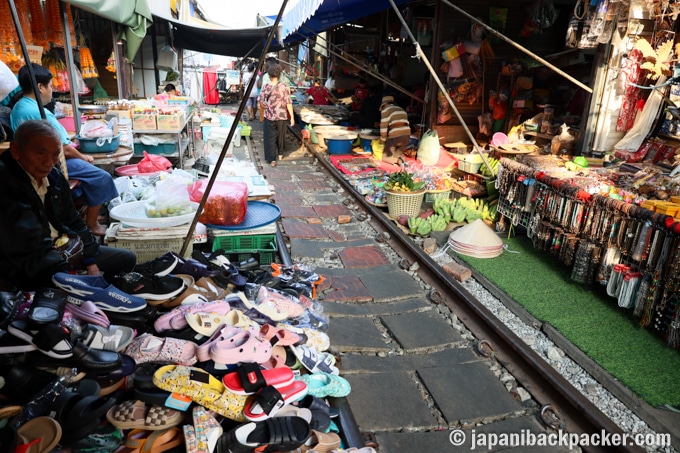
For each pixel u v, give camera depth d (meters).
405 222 6.92
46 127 2.68
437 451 2.85
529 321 4.52
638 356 3.96
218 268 3.80
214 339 2.81
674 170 5.09
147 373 2.62
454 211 7.07
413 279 5.25
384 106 10.27
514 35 9.85
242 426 2.44
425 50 12.60
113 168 6.12
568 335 4.25
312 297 4.42
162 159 6.54
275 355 2.99
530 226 5.92
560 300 4.91
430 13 12.29
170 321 2.99
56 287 2.82
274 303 3.58
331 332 4.09
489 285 5.23
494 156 7.77
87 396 2.33
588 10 6.04
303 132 13.33
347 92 17.78
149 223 4.30
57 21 6.35
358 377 3.51
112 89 10.17
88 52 8.27
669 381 3.64
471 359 3.79
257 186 5.73
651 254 4.22
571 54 8.27
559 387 3.21
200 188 4.70
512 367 3.63
